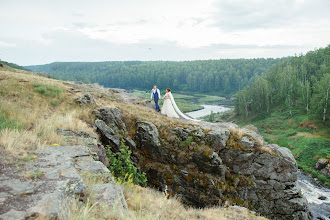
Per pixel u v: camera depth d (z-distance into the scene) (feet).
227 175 46.16
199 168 46.62
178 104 452.76
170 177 46.93
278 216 45.34
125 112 55.57
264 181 45.85
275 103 298.35
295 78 285.84
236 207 34.14
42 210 9.95
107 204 13.39
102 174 18.69
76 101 49.52
